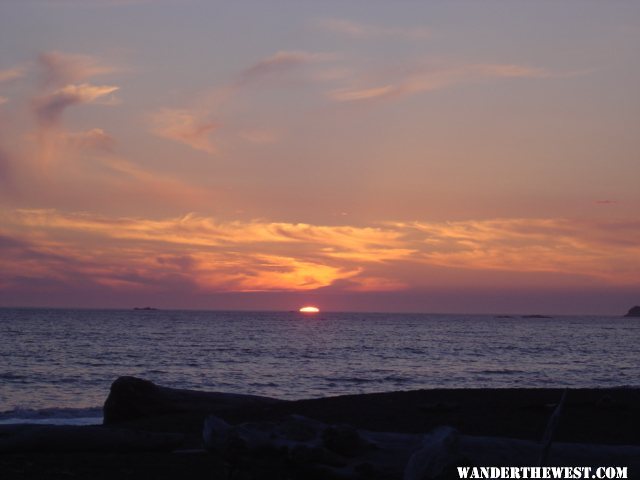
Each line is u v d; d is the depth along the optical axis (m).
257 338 92.44
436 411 14.11
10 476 10.32
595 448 8.40
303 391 33.91
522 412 13.98
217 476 10.30
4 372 42.78
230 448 8.11
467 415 13.74
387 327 152.88
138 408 17.64
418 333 116.81
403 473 7.91
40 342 77.75
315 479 7.99
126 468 10.86
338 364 50.53
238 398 18.59
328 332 117.12
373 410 14.55
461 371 44.78
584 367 48.66
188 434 13.83
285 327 143.62
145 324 151.12
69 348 67.88
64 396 30.91
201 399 18.42
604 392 16.75
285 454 8.03
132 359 54.62
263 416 14.88
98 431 12.37
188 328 129.50
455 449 7.68
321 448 7.98
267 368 46.94
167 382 37.50
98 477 10.27
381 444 8.35
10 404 27.88
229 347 71.31
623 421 12.98
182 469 10.80
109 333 102.62
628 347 77.06
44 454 12.04
